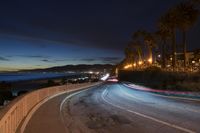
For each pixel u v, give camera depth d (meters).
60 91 36.22
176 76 43.72
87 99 31.56
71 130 12.88
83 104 25.95
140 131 12.23
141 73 73.62
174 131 11.87
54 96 31.36
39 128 11.89
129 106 22.66
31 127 12.11
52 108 19.30
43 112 17.11
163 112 17.84
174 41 57.75
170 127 12.73
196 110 18.12
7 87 75.69
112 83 84.19
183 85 35.91
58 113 16.66
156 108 20.22
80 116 17.80
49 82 63.59
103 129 13.14
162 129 12.41
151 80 58.62
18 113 11.61
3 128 7.52
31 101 17.70
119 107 22.36
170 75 46.25
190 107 19.89
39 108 19.22
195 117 15.26
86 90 48.88
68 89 41.41
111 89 52.25
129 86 60.22
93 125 14.32
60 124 12.85
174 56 57.66
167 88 38.53
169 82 42.50
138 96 33.69
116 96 35.19
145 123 14.12
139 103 24.75
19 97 13.15
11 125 9.37
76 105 25.09
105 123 14.81
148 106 21.84
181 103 23.02
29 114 14.52
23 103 13.55
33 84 121.19
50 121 13.65
